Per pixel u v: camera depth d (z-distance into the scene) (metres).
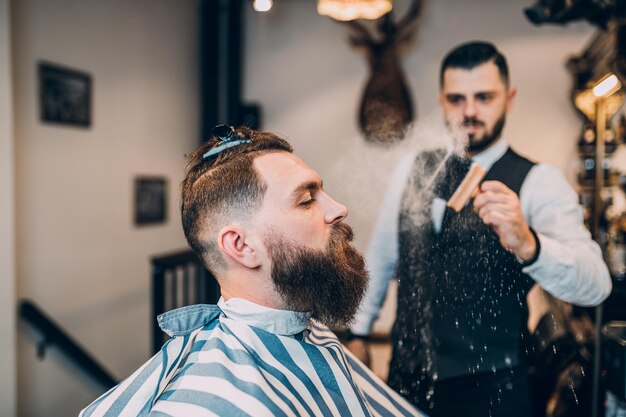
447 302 1.25
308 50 3.74
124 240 3.11
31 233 2.48
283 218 0.76
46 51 2.54
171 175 3.54
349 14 2.19
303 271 0.76
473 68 1.37
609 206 2.86
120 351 3.08
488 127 1.38
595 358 1.55
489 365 1.22
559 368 1.45
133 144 3.17
